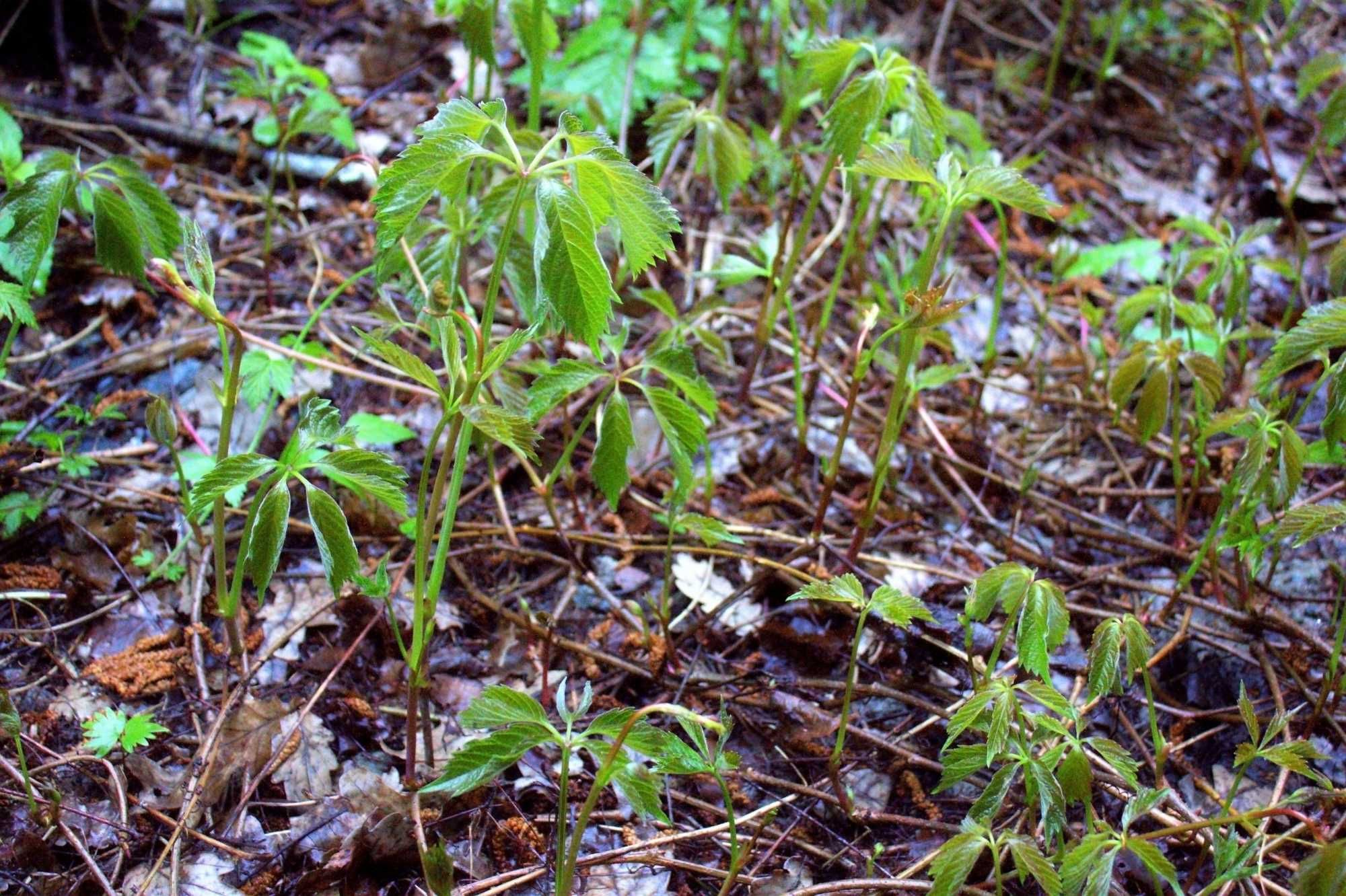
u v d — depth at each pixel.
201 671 0.98
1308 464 1.16
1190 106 1.50
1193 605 1.05
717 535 0.97
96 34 1.31
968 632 0.94
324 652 1.00
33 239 0.95
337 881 0.91
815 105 1.35
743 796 0.96
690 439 0.97
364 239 1.23
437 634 1.02
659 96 1.28
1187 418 1.16
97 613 1.00
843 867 0.94
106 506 1.04
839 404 1.17
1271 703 1.03
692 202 1.29
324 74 1.30
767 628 1.03
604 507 1.09
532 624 1.02
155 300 1.16
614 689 1.00
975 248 1.31
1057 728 0.89
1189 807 0.98
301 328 1.15
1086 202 1.36
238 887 0.91
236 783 0.94
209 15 1.30
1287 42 1.60
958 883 0.86
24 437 1.07
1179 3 1.57
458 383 0.87
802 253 1.28
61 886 0.90
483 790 0.95
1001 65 1.43
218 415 1.11
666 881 0.92
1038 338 1.19
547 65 1.30
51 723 0.96
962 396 1.20
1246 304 1.11
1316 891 0.84
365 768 0.96
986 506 1.13
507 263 1.00
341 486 1.06
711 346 1.07
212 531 1.04
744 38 1.38
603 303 0.84
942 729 1.00
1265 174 1.41
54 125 1.24
